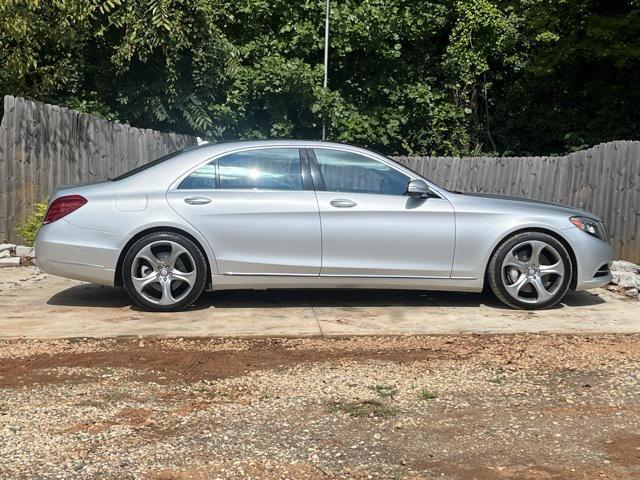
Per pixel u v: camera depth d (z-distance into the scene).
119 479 3.40
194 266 6.59
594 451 3.74
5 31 10.55
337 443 3.82
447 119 16.45
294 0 15.33
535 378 4.91
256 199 6.61
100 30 12.24
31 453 3.67
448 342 5.80
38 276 8.41
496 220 6.73
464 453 3.71
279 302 7.17
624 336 6.01
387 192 6.79
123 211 6.52
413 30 16.00
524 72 16.59
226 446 3.77
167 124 13.76
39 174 9.84
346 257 6.65
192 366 5.15
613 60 15.55
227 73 13.48
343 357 5.39
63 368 5.07
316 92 14.05
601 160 10.21
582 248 6.83
